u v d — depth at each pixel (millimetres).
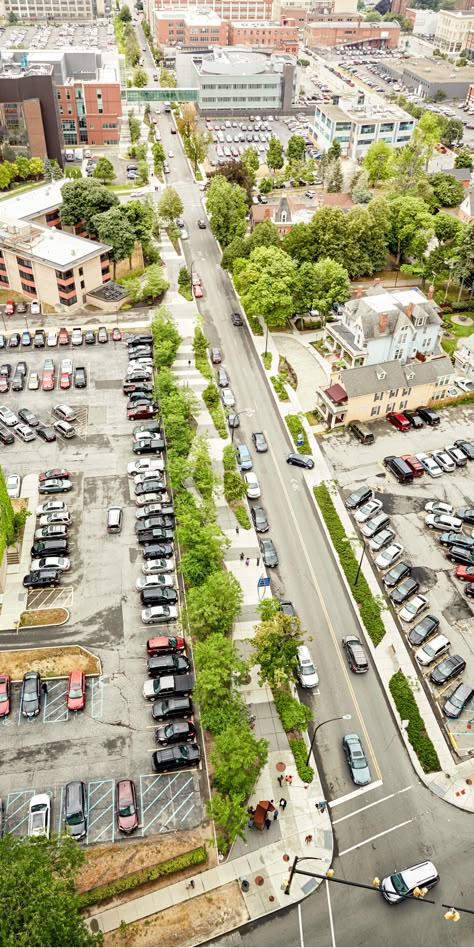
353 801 64938
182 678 71812
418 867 59281
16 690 71750
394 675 75188
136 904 57438
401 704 72125
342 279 129125
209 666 66688
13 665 73812
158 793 64312
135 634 77375
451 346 129125
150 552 85375
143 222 146625
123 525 90250
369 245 143750
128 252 140625
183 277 141625
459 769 67812
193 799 64062
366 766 66625
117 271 146875
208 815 59781
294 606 81875
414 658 77250
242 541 89562
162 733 67250
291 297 124688
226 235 153250
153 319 132875
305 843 61719
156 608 78688
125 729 68875
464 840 62719
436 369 111250
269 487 97938
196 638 76250
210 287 146000
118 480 96688
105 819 62375
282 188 199000
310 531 91688
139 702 71188
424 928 57156
